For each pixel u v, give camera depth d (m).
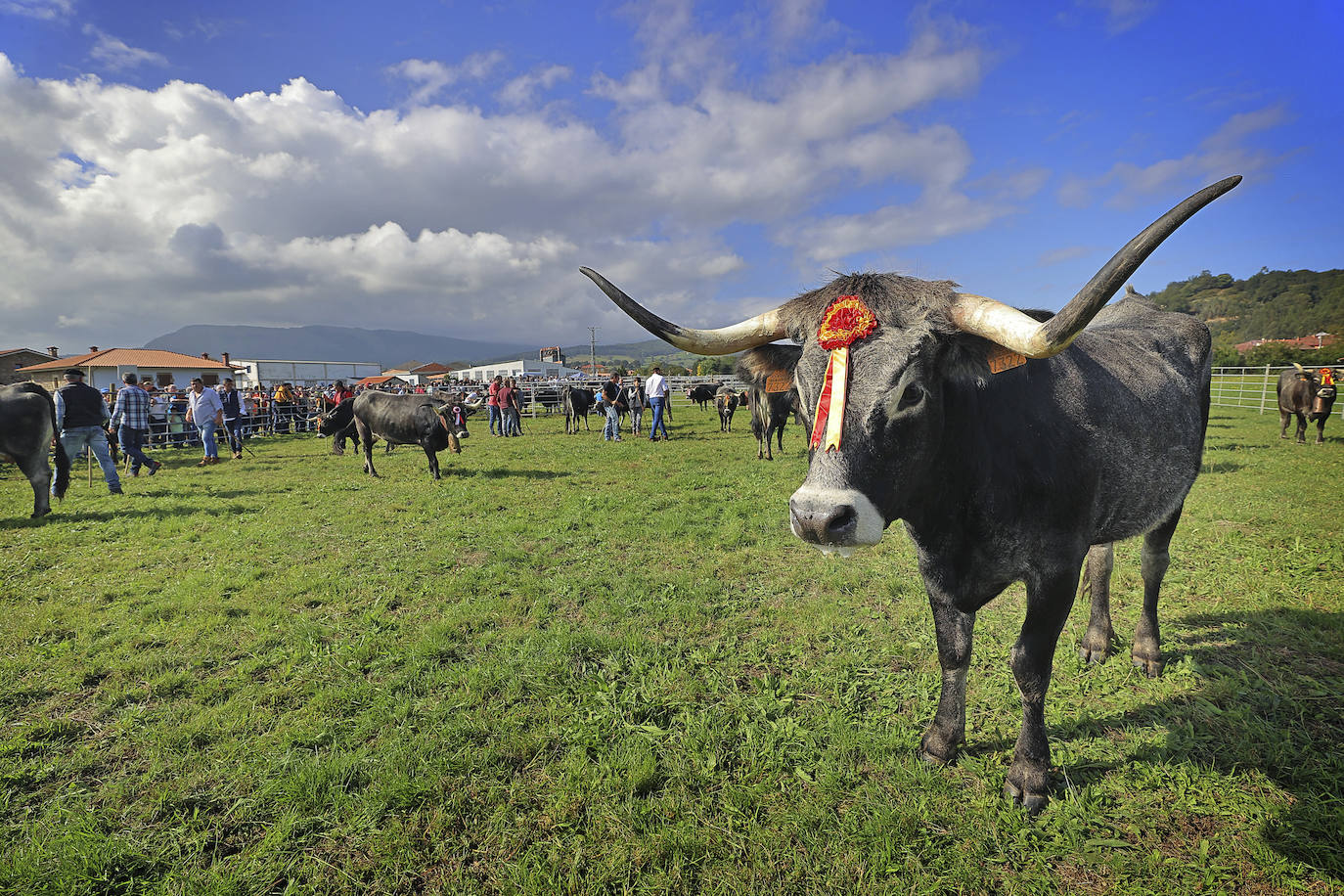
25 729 3.50
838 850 2.59
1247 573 5.48
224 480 12.05
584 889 2.43
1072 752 3.15
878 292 2.44
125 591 5.71
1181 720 3.40
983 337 2.41
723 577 5.93
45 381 45.09
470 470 12.58
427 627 4.82
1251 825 2.64
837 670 4.07
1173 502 3.66
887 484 2.30
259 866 2.55
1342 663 3.89
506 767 3.15
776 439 18.09
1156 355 3.80
